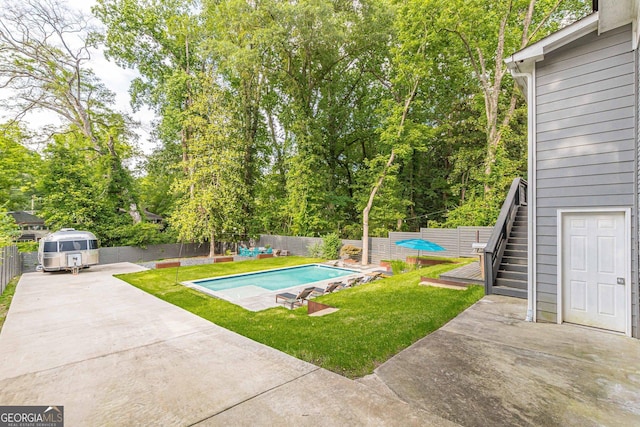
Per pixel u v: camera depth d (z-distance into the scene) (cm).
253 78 1991
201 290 898
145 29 1872
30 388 313
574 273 484
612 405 267
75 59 1744
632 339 418
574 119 475
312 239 1780
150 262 1653
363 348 402
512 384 304
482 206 1430
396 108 1590
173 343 441
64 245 1177
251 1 1684
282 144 2273
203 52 1775
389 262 1452
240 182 1848
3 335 482
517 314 530
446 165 2105
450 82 1906
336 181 2278
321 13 1504
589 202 461
